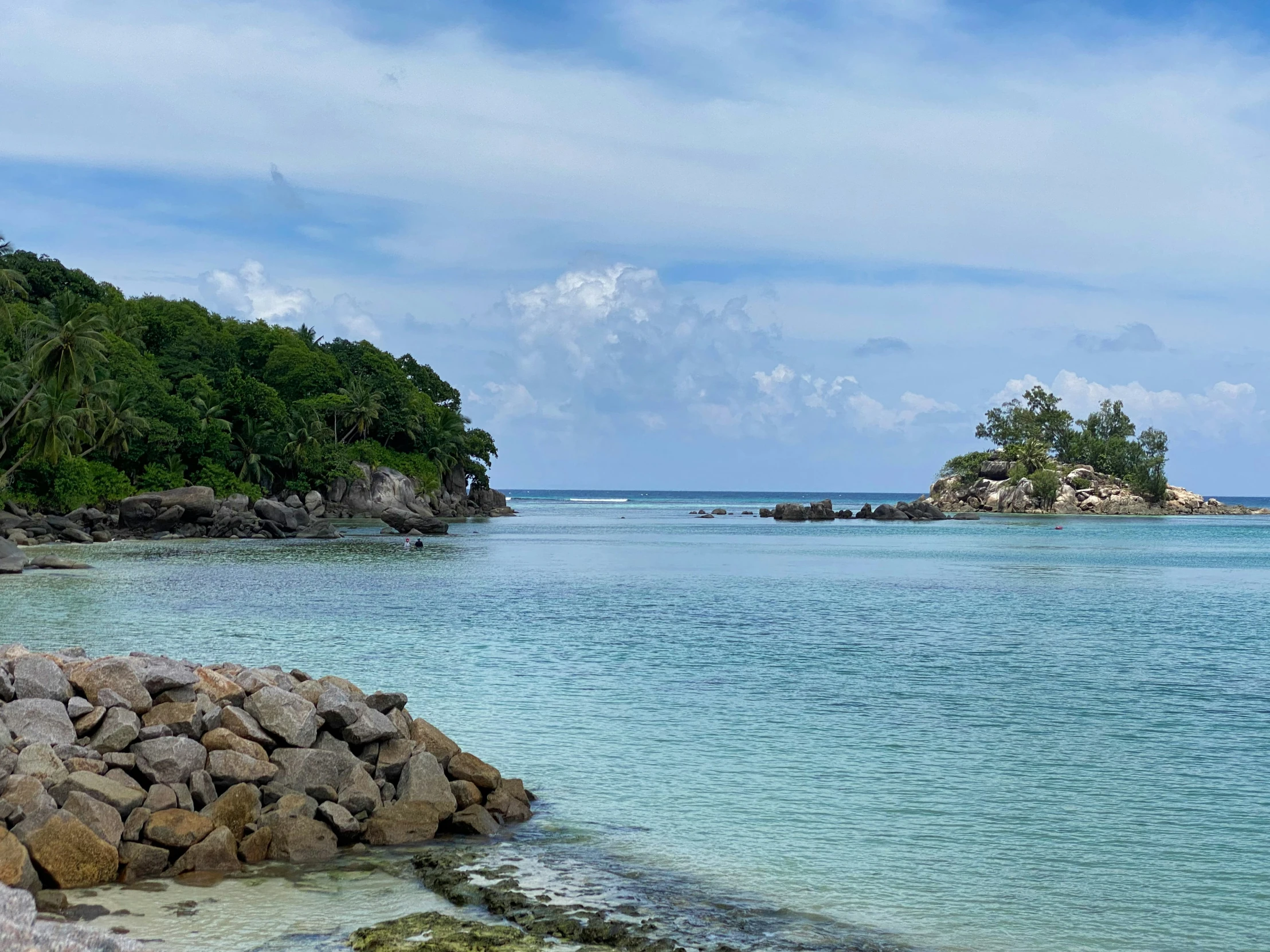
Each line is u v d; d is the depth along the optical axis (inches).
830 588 2207.2
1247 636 1444.4
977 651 1268.5
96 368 4259.4
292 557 2898.6
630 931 425.7
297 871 489.4
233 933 416.8
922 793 639.8
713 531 5359.3
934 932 435.8
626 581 2315.5
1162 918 452.4
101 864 466.3
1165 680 1058.7
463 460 7066.9
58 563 2356.1
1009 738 791.7
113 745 532.1
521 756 717.3
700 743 761.6
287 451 5142.7
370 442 5841.5
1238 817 591.8
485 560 2999.5
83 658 648.4
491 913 442.3
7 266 4837.6
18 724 529.7
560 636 1352.1
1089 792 642.8
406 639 1301.7
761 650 1246.3
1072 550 3909.9
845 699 939.3
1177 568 2979.8
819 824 576.4
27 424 3221.0
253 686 606.9
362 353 6628.9
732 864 511.8
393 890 468.8
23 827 463.5
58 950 319.6
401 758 584.4
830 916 448.8
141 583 2043.6
